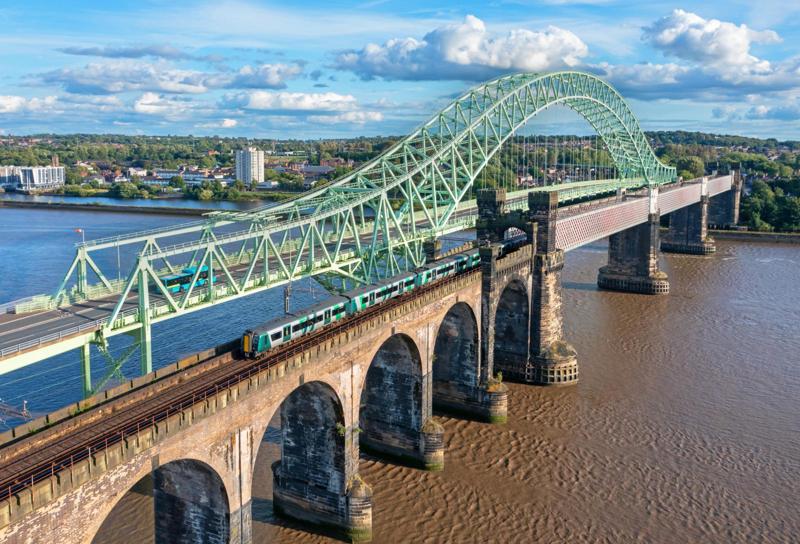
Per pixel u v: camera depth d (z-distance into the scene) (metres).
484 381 88.12
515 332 100.06
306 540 62.66
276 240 177.75
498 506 68.06
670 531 64.31
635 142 196.50
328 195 111.12
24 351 61.97
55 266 157.50
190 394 49.62
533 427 85.31
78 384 90.75
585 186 181.25
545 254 98.31
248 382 49.97
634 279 155.50
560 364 98.38
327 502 63.47
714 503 68.88
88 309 76.19
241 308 129.25
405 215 129.38
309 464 63.94
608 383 99.50
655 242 154.75
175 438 44.03
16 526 34.28
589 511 67.31
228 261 97.81
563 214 123.62
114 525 62.38
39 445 42.16
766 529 64.75
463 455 78.38
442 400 90.06
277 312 126.94
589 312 137.38
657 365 106.88
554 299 100.62
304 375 56.12
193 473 49.69
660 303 145.50
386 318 67.19
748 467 75.81
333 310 70.50
